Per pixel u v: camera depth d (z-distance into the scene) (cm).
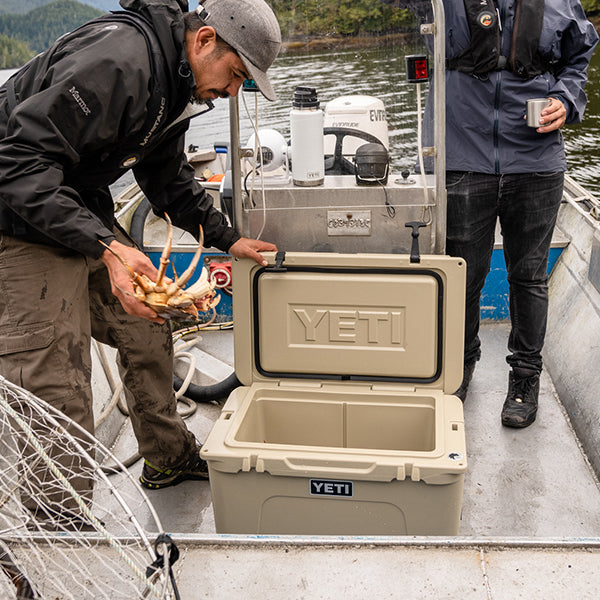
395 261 190
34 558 144
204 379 280
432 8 177
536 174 221
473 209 227
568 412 258
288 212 199
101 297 194
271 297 197
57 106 147
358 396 197
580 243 302
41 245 168
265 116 198
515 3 208
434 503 165
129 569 142
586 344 262
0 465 164
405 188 192
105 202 187
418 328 194
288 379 203
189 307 151
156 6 157
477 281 240
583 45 219
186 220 202
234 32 158
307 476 166
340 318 196
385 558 142
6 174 148
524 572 138
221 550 146
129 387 206
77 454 124
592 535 204
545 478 227
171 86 159
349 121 212
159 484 223
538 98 215
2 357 170
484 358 297
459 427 178
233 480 170
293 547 146
